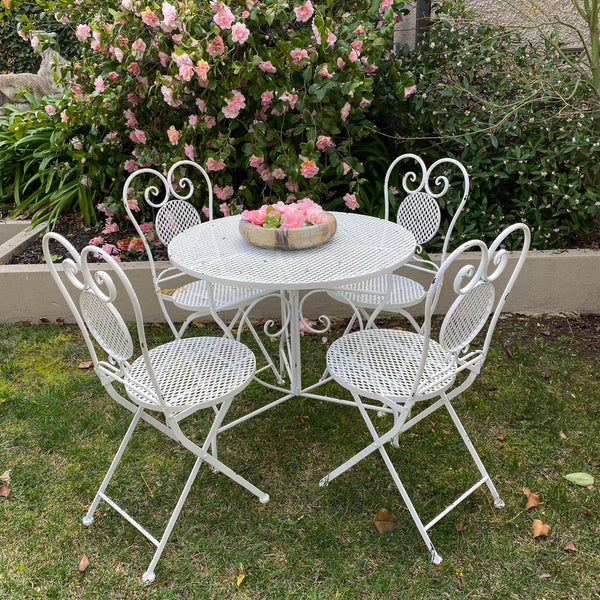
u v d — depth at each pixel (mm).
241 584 1801
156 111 3688
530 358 3043
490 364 3004
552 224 3629
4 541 1979
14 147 4617
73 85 3846
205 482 2230
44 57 6746
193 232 2516
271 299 3467
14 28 9008
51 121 4582
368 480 2225
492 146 3680
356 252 2191
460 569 1834
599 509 2057
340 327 3443
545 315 3525
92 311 1730
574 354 3084
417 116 3805
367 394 1846
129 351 1651
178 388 1895
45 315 3512
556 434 2459
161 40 3223
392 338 2209
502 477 2229
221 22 2992
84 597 1773
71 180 4539
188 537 1979
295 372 2553
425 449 2389
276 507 2102
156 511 2102
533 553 1889
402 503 2107
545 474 2242
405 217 3051
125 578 1835
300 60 3148
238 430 2541
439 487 2178
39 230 4215
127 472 2283
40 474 2281
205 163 3418
